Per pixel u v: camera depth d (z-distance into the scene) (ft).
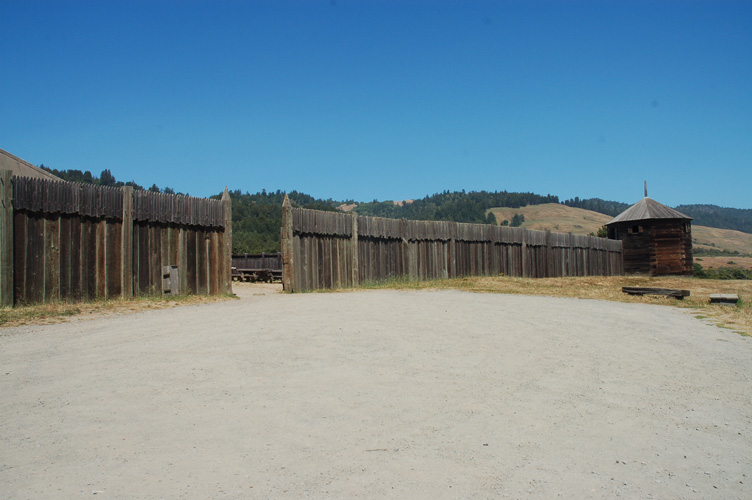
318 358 21.53
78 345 23.73
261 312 34.63
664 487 11.16
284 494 10.46
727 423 15.17
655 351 24.95
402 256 66.90
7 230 33.86
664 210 116.16
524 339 26.84
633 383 19.10
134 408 15.39
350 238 59.93
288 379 18.47
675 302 48.14
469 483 11.07
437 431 13.94
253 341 24.61
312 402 16.07
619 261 117.29
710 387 18.85
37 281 35.58
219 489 10.64
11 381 17.99
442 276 72.43
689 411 16.17
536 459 12.39
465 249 76.59
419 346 24.27
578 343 26.32
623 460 12.49
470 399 16.70
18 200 34.55
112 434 13.47
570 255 99.35
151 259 42.78
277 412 15.16
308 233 54.60
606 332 30.04
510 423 14.69
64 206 36.96
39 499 10.19
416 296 48.62
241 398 16.35
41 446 12.73
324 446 12.84
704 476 11.74
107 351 22.54
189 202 46.03
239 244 232.94
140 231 42.04
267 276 84.69
